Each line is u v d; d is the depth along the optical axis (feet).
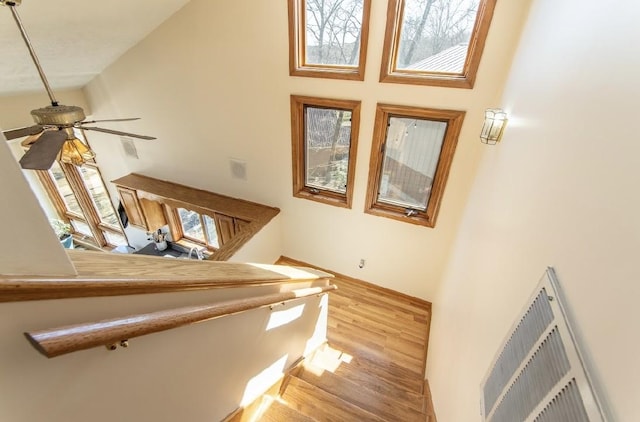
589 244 2.87
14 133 5.65
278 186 13.34
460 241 9.49
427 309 13.02
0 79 10.89
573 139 3.59
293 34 9.73
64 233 21.81
